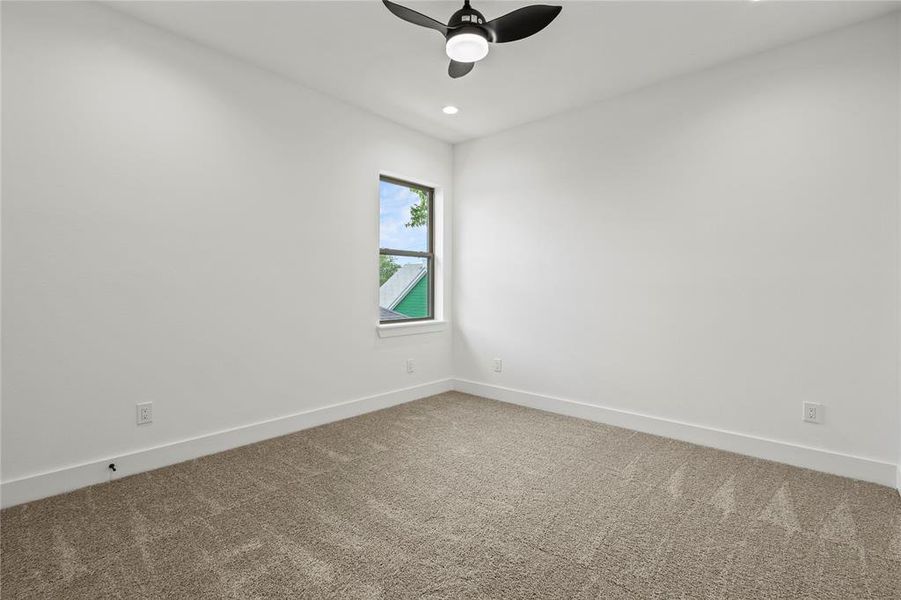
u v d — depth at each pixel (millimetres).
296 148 3133
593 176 3447
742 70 2742
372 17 2365
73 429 2225
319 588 1517
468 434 3133
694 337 2975
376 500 2154
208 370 2715
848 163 2418
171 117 2533
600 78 3016
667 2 2191
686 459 2689
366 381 3654
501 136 4027
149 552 1713
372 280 3676
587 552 1739
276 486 2295
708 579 1577
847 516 2012
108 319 2326
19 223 2059
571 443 2961
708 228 2900
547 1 2189
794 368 2605
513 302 3971
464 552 1733
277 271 3043
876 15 2305
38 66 2100
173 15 2361
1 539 1792
